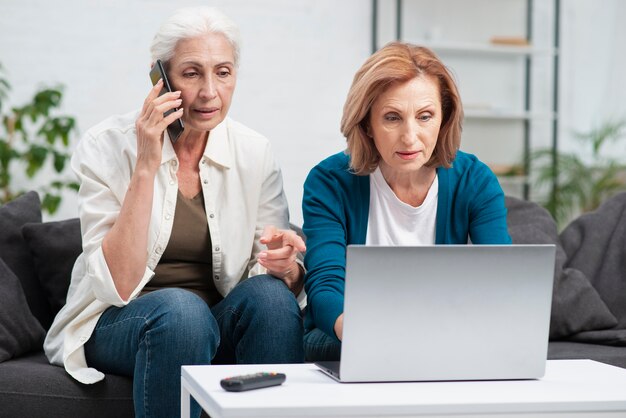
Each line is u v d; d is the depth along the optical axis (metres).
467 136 5.82
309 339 2.06
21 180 4.54
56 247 2.49
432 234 2.00
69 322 2.08
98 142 2.09
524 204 2.91
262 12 5.02
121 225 1.90
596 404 1.35
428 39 5.55
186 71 1.95
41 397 1.95
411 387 1.41
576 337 2.64
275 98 5.07
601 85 6.05
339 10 5.20
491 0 5.77
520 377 1.50
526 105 5.91
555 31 5.76
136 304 1.87
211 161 2.11
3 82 4.12
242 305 1.92
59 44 4.61
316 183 2.02
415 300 1.43
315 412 1.26
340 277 1.82
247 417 1.24
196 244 2.09
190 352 1.76
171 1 4.79
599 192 5.47
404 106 1.76
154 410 1.77
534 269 1.47
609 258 2.81
